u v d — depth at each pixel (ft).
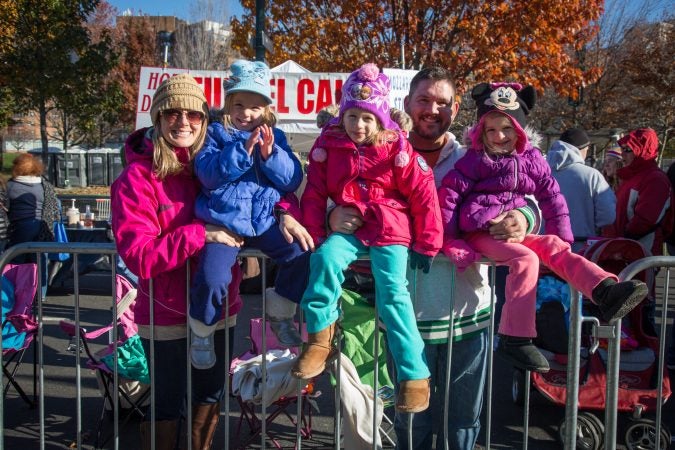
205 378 10.05
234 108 9.11
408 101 10.02
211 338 9.03
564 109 70.74
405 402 8.21
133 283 19.76
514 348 8.70
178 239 8.43
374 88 8.55
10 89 52.47
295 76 31.73
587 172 17.49
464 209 9.18
